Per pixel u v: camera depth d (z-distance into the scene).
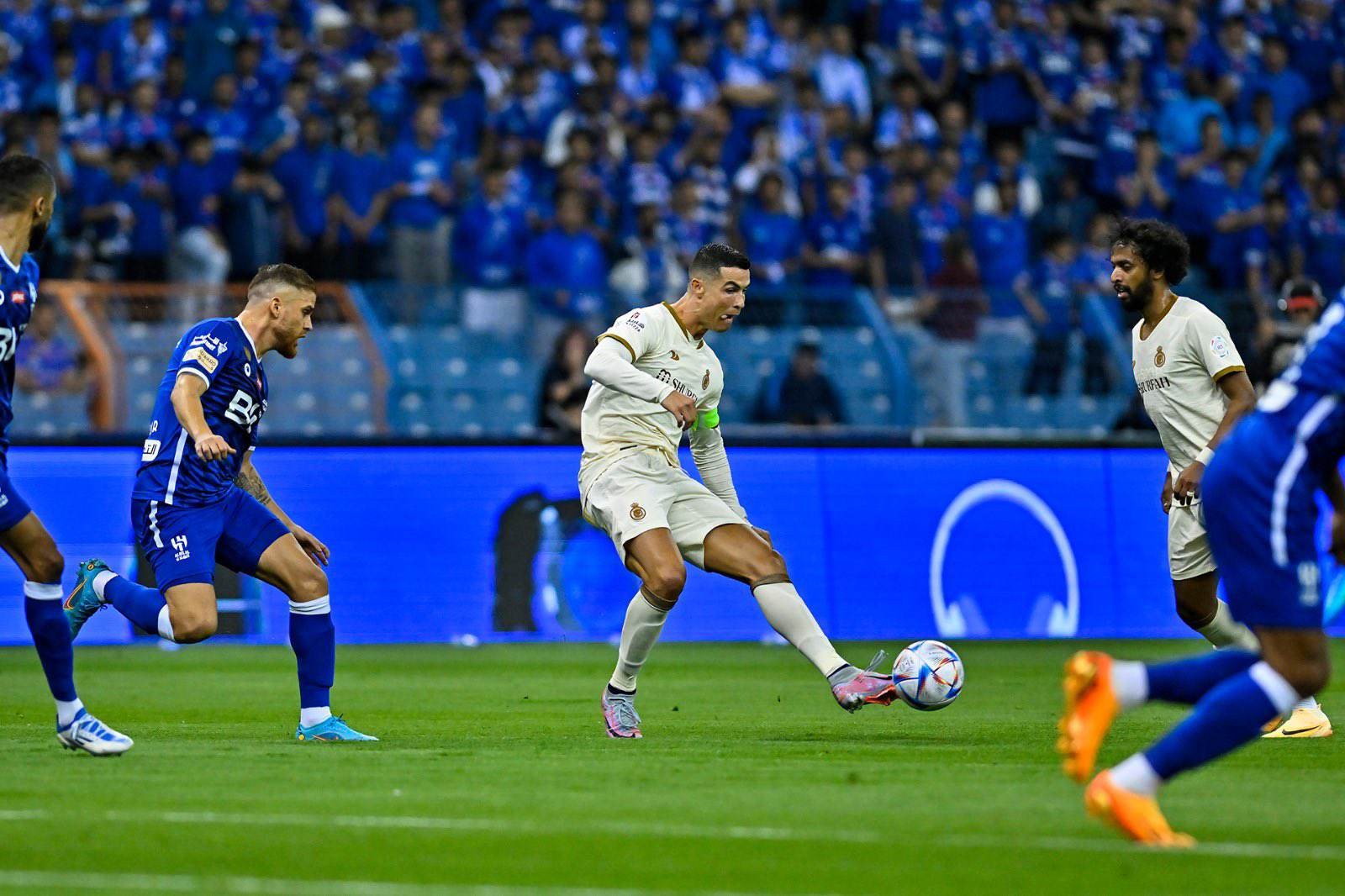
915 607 54.12
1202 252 72.94
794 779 19.78
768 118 72.19
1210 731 15.12
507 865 14.09
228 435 24.80
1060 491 55.66
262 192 61.31
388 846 15.02
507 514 52.28
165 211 61.41
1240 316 58.38
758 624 53.09
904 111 73.94
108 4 67.31
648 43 72.56
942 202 69.19
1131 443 56.38
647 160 67.06
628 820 16.55
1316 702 26.55
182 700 33.06
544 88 69.75
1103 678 15.86
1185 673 16.36
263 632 50.44
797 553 53.50
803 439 54.12
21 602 49.12
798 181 70.44
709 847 14.95
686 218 66.44
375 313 56.84
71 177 62.00
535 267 62.88
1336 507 21.06
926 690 24.61
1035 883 13.34
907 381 59.06
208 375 24.19
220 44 66.69
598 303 58.44
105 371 53.22
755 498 53.47
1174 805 17.84
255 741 24.72
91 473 49.50
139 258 60.31
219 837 15.44
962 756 22.53
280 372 55.38
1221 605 28.28
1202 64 80.31
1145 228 27.27
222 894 12.85
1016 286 69.00
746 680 39.38
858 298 59.53
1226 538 15.99
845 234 68.38
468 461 52.22
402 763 21.36
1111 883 13.32
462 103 67.62
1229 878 13.56
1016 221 69.62
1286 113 80.81
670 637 52.16
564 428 56.19
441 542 51.66
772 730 26.88
